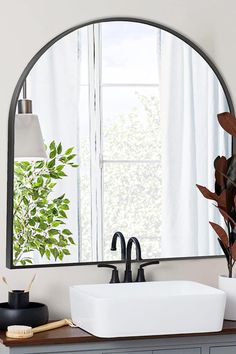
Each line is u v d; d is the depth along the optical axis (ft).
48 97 9.61
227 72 10.45
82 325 8.84
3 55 9.50
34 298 9.56
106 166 9.89
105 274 9.82
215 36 10.41
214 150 10.34
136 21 10.00
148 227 10.03
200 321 8.70
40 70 9.58
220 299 8.76
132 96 10.00
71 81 9.73
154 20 10.14
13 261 9.41
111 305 8.34
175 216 10.14
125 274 9.73
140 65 10.03
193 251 10.19
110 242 9.86
